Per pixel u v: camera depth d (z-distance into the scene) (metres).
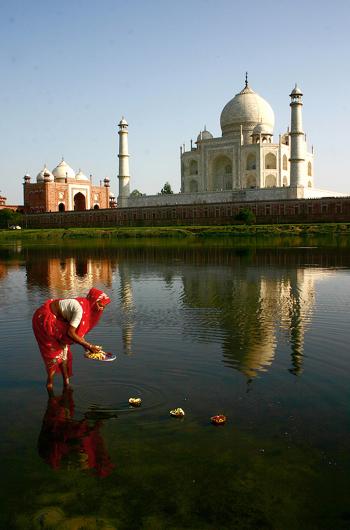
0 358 6.52
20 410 4.78
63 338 5.22
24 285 14.15
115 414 4.65
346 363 6.07
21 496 3.39
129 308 9.99
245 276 15.21
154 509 3.21
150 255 24.84
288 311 9.48
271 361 6.19
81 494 3.39
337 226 40.47
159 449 3.98
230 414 4.60
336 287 12.65
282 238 38.12
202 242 35.97
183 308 9.93
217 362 6.17
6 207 69.00
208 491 3.40
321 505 3.24
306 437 4.14
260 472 3.63
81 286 13.73
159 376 5.66
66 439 4.15
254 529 3.02
